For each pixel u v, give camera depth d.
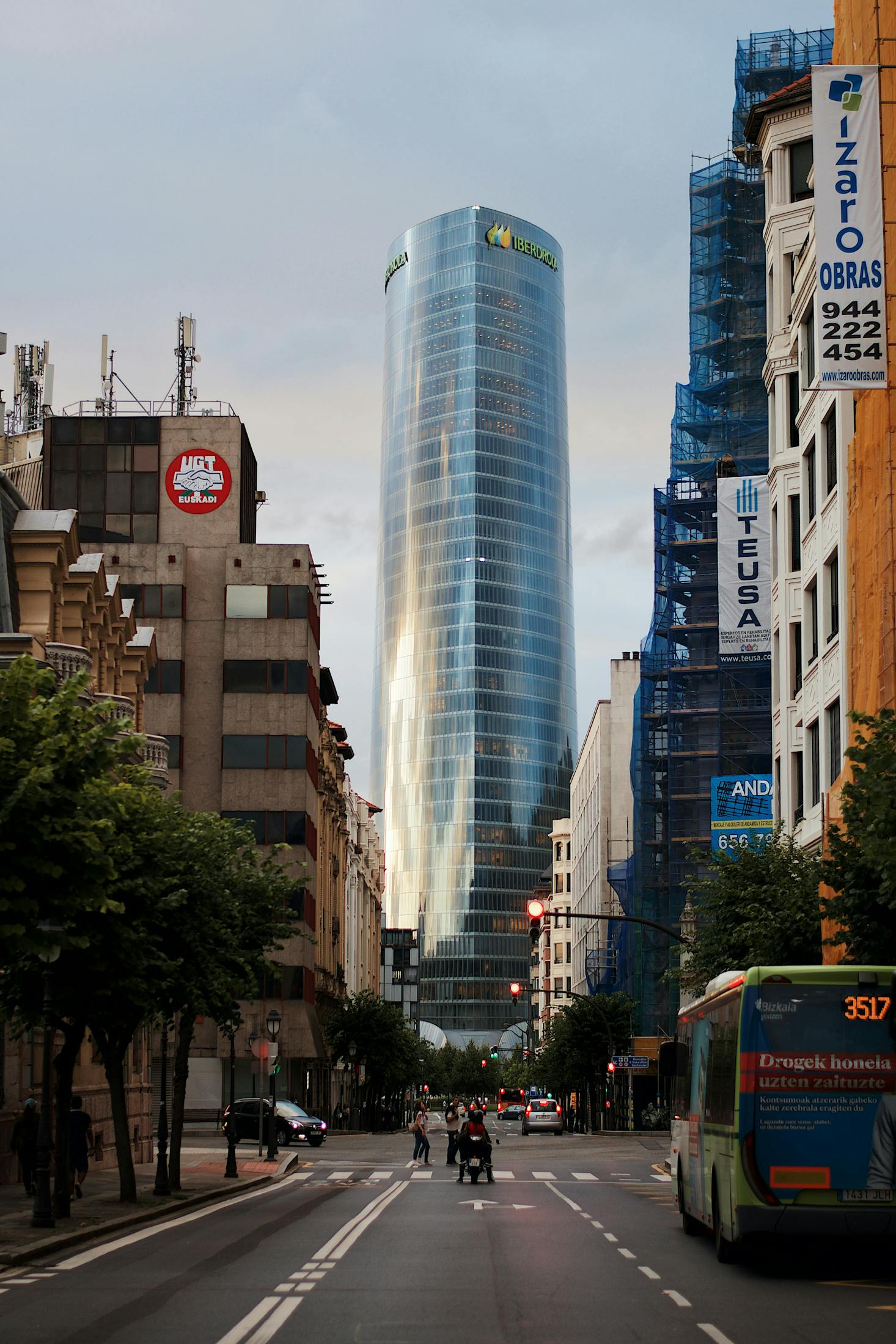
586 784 160.62
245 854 42.06
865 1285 19.23
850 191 35.16
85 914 26.23
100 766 22.16
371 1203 35.03
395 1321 15.57
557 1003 187.00
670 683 93.12
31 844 21.08
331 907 108.81
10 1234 24.11
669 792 91.75
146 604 87.62
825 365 34.97
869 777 23.81
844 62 42.94
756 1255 21.92
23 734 21.75
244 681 87.12
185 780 86.56
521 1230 27.67
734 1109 20.41
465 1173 45.50
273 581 88.00
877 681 36.56
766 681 80.06
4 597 38.75
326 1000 104.94
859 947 27.45
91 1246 23.91
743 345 90.56
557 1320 15.75
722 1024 22.19
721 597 62.88
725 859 42.91
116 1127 32.59
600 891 140.12
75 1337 14.43
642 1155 64.19
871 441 37.47
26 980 27.56
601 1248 24.12
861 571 38.50
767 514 62.84
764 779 57.16
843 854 27.89
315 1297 17.62
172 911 33.50
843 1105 20.02
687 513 94.25
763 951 37.09
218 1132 77.50
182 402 94.88
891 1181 19.84
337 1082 121.88
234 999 39.28
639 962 97.31
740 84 85.62
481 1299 17.52
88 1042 44.19
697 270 92.62
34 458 97.94
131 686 49.78
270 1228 27.58
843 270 35.06
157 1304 17.00
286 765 86.31
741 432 90.81
